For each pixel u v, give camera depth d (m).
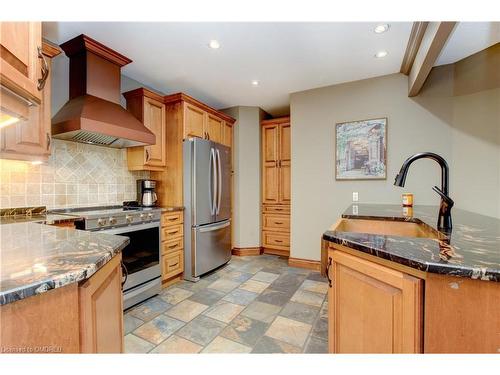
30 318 0.56
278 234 3.92
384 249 0.82
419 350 0.71
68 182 2.31
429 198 2.67
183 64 2.55
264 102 3.78
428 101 2.66
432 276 0.68
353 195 3.01
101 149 2.59
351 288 0.98
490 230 1.13
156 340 1.71
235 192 3.92
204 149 2.95
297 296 2.41
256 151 3.96
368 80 2.92
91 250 0.83
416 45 2.12
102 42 2.14
